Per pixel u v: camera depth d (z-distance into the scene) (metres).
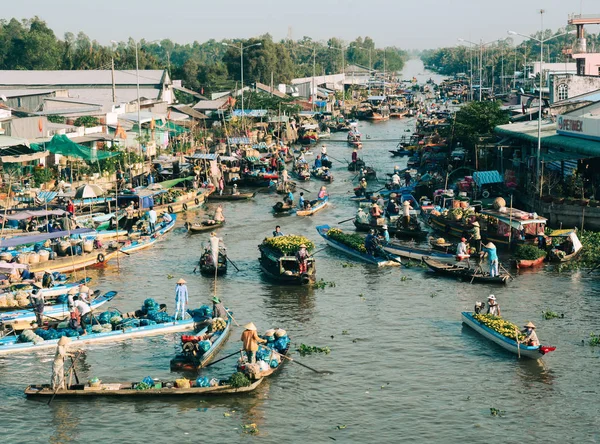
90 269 54.59
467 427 31.34
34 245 55.38
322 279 52.06
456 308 45.66
